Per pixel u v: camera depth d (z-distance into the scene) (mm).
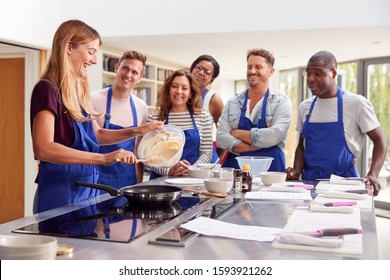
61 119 1781
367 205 1541
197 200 1694
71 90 1796
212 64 3459
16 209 5039
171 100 2789
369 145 6832
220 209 1507
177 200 1694
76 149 1844
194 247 1063
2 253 852
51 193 1793
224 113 3051
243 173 1928
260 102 2898
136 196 1519
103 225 1273
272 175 2086
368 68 7059
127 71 2773
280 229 1217
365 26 4758
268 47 6234
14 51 4984
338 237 1095
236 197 1775
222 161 3383
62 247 1027
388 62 6773
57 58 1787
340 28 4871
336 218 1334
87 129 1958
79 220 1340
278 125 2771
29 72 4930
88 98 1979
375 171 2326
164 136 2328
